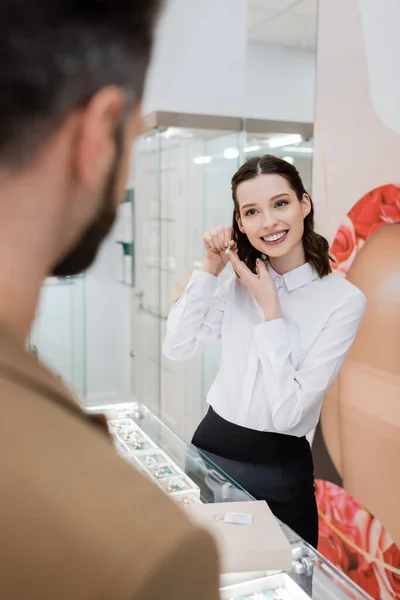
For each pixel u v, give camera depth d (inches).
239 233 74.5
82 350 175.3
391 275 87.1
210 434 74.6
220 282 131.1
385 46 86.4
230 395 73.2
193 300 75.4
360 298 70.4
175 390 143.6
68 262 12.0
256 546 43.5
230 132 127.0
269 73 113.7
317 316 70.3
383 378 88.9
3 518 9.0
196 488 54.5
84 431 10.4
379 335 89.7
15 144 10.0
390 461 88.5
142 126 12.1
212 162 131.4
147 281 149.6
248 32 116.0
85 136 10.7
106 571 8.8
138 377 160.6
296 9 104.4
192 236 135.6
